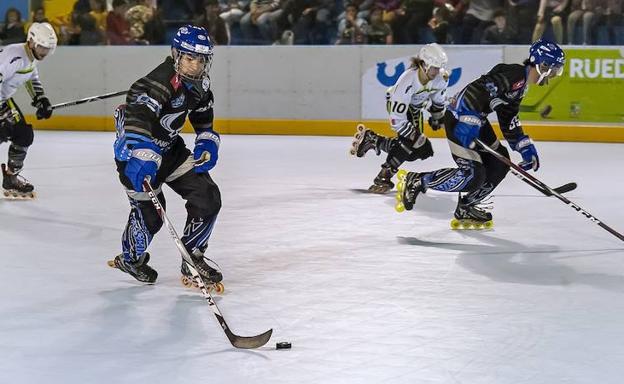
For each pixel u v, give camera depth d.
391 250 11.46
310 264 10.70
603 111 23.00
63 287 9.67
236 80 25.14
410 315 8.62
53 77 26.50
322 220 13.45
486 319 8.48
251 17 25.80
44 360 7.37
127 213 13.99
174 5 26.41
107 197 15.46
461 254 11.23
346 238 12.19
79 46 26.19
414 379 6.91
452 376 6.98
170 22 26.48
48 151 21.91
